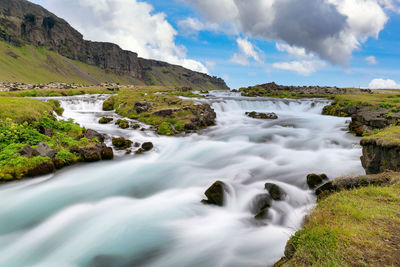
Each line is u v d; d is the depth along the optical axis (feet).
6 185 38.86
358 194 21.54
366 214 17.17
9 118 54.60
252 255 21.63
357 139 60.85
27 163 42.24
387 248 13.35
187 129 80.12
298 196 31.40
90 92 208.64
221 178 42.01
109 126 80.18
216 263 21.16
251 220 28.48
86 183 41.16
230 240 24.70
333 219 17.38
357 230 15.20
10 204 33.53
